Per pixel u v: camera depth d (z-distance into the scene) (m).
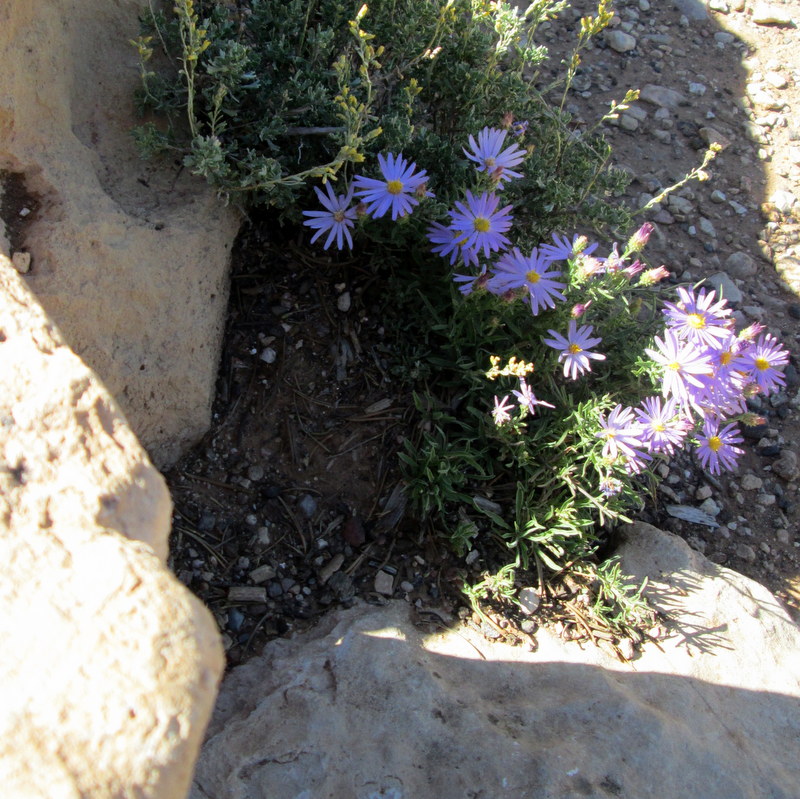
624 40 0.81
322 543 0.47
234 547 0.46
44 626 0.21
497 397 0.50
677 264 0.68
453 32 0.57
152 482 0.25
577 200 0.58
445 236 0.50
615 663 0.45
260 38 0.53
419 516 0.49
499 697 0.42
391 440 0.50
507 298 0.48
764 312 0.67
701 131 0.77
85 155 0.45
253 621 0.44
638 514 0.54
